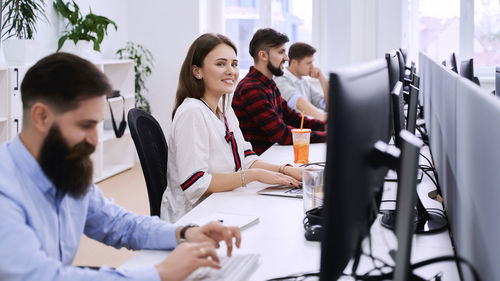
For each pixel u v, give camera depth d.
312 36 5.82
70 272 1.01
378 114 0.97
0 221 0.97
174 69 5.68
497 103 0.80
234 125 2.15
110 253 3.07
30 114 1.03
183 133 1.86
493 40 5.51
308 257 1.24
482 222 0.89
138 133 1.85
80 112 1.02
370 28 5.47
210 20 5.91
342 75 0.77
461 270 1.11
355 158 0.81
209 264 1.09
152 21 5.66
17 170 1.05
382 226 1.40
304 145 2.26
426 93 2.96
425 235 1.37
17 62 3.95
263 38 2.88
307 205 1.53
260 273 1.16
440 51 5.68
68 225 1.18
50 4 4.67
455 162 1.27
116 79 5.27
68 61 1.02
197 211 1.60
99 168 4.77
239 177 1.83
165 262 1.07
